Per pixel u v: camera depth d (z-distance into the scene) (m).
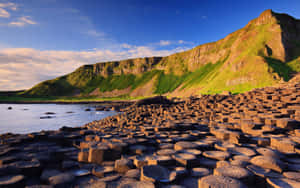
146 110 28.31
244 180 3.90
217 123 10.77
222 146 6.44
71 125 37.78
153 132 9.20
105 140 7.30
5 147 6.37
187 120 13.58
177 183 4.07
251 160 4.95
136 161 5.15
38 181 4.46
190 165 4.94
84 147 6.83
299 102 13.14
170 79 196.25
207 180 3.69
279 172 4.34
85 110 73.00
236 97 23.06
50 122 41.94
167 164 4.93
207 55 183.38
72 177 4.39
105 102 145.62
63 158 6.05
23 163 4.95
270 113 11.94
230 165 4.57
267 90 20.88
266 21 119.50
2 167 4.59
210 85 101.25
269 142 7.00
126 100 157.88
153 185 3.69
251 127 8.88
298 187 3.63
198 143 6.80
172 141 7.32
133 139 7.31
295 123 8.65
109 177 4.44
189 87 146.00
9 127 35.66
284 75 69.88
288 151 6.16
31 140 7.57
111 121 26.38
